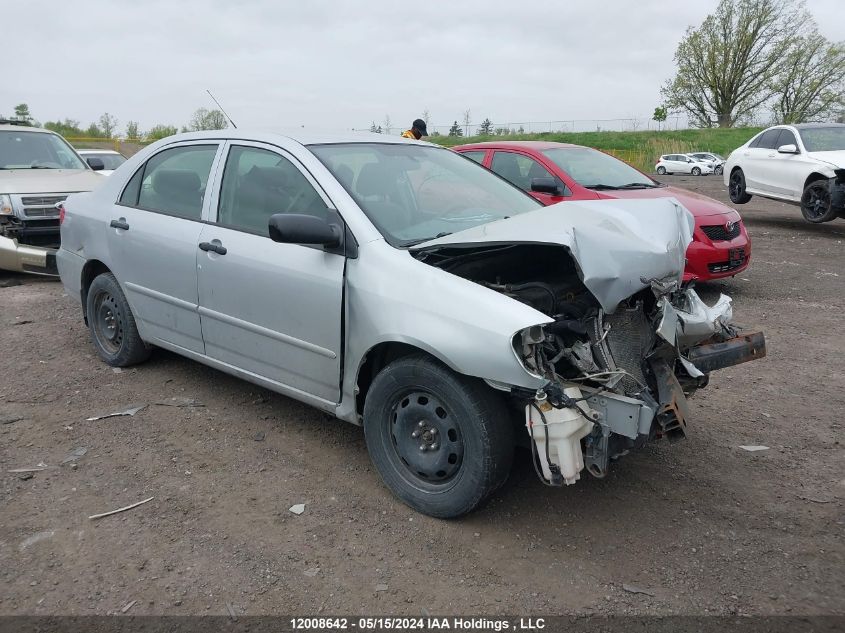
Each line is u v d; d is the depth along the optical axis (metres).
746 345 3.88
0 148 9.82
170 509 3.48
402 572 3.03
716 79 61.81
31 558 3.07
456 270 3.58
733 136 54.09
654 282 3.31
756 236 12.80
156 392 4.93
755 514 3.50
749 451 4.19
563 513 3.49
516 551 3.18
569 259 3.75
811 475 3.91
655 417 3.17
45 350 5.84
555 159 8.12
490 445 3.17
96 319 5.45
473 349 3.06
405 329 3.28
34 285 8.48
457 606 2.83
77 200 5.56
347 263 3.59
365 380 3.70
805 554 3.17
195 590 2.89
